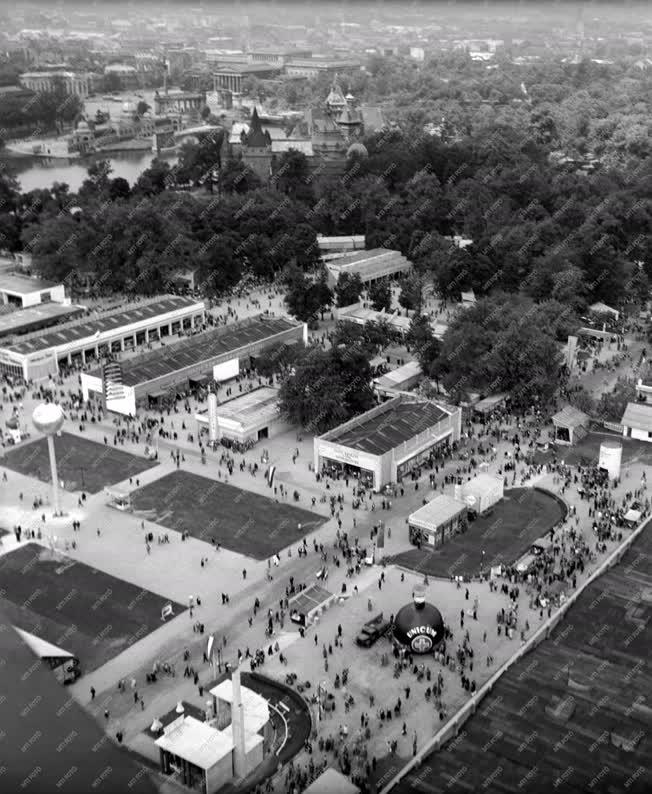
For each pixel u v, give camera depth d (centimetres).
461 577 19612
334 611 18625
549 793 13625
